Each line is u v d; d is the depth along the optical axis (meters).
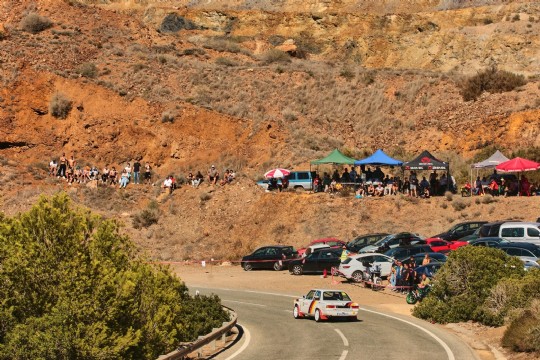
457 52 93.75
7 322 14.26
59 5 80.38
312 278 37.47
